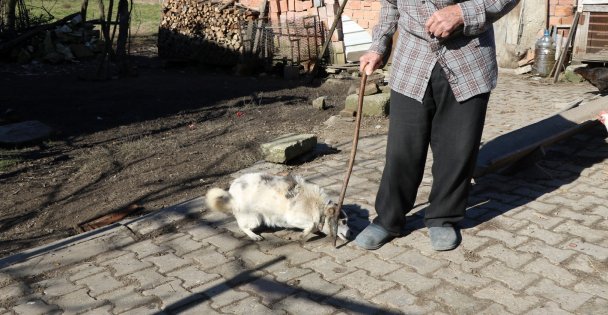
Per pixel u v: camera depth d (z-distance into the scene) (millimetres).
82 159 6809
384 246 4086
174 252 4227
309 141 6234
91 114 9195
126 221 4809
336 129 7516
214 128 7973
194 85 11852
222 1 13828
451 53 3627
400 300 3412
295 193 4156
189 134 7711
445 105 3750
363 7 12086
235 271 3881
